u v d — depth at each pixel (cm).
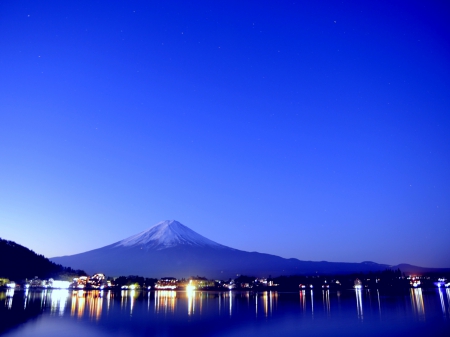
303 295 15325
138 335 4412
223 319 5925
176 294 16838
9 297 10356
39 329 4619
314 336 4409
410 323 5294
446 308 7331
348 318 5959
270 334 4544
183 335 4475
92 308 7519
